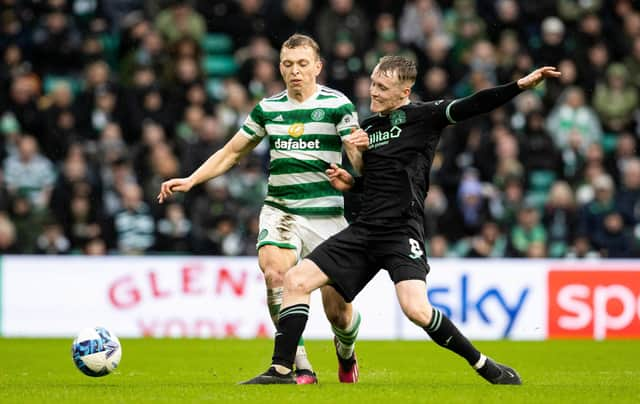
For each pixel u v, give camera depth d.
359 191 21.86
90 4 56.88
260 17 56.56
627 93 56.06
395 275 20.44
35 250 46.31
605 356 33.69
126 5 58.91
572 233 47.78
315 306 43.03
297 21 55.28
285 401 17.44
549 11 57.50
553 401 17.80
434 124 21.00
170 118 51.44
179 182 22.64
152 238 46.00
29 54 55.66
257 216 46.16
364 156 21.30
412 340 42.00
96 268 42.97
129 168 47.94
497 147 49.94
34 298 42.88
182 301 42.81
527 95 53.84
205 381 23.91
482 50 54.38
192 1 56.75
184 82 52.38
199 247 45.47
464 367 29.09
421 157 21.00
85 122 51.22
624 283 43.16
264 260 22.25
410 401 17.53
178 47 53.25
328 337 42.88
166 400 17.66
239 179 46.84
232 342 39.44
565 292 43.06
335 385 20.81
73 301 42.91
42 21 56.28
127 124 51.19
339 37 53.72
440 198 47.75
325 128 22.23
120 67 55.69
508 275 42.88
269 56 53.47
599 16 58.41
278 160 22.44
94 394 18.86
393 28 56.38
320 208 22.39
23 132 51.03
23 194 47.53
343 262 20.75
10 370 27.77
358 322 22.48
